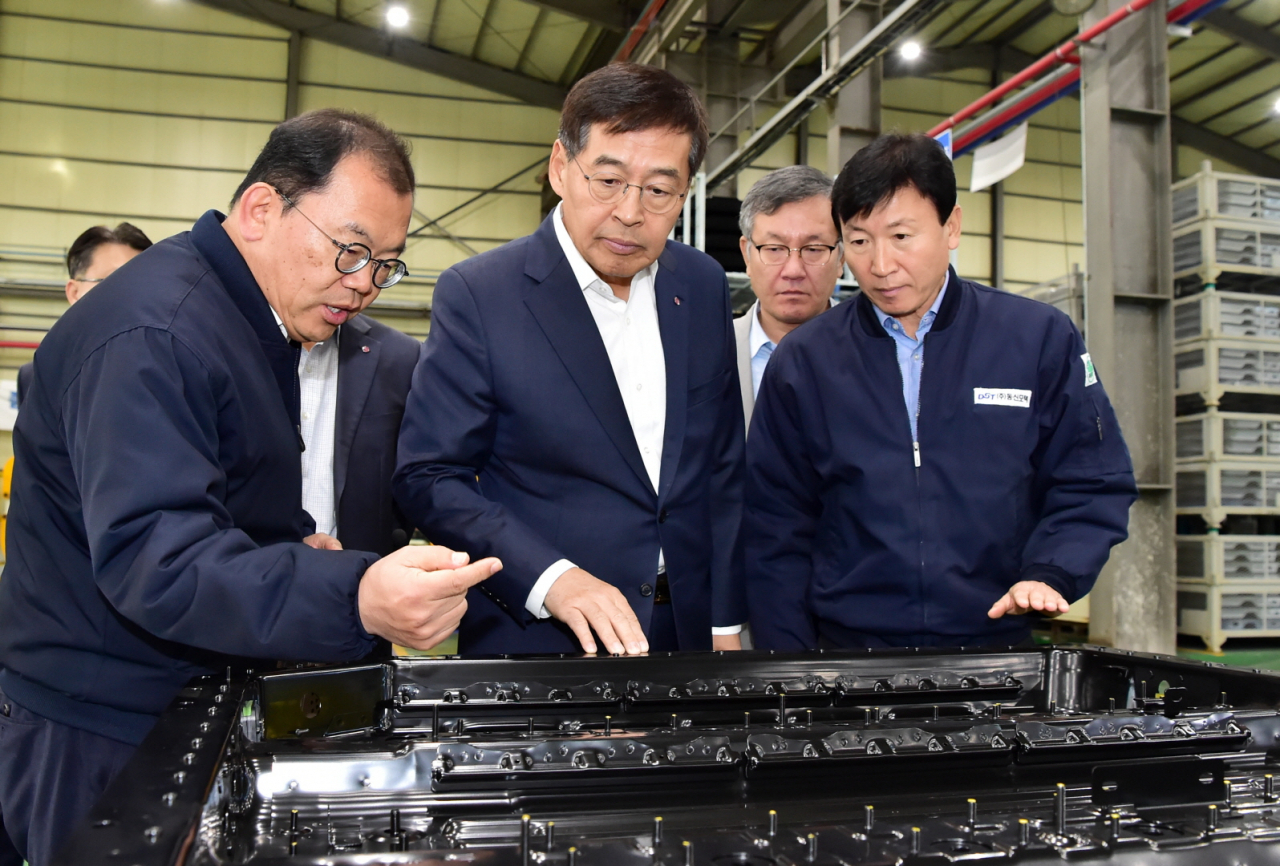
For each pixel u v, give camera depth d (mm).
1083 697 858
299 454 931
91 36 9094
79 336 758
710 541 1214
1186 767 558
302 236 825
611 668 768
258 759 538
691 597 1165
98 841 365
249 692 634
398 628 667
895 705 760
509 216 10055
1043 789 567
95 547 674
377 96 9750
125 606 676
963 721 696
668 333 1186
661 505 1130
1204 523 5152
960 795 556
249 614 653
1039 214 10312
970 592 1204
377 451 1438
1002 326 1233
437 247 9867
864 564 1240
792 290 1718
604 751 566
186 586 653
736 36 6973
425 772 552
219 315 803
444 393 1096
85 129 9086
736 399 1280
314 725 675
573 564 1016
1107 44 4051
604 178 1001
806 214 1666
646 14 6484
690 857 418
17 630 844
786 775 574
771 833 465
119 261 2115
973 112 4965
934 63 9836
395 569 656
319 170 815
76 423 727
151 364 713
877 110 5266
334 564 680
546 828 445
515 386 1096
